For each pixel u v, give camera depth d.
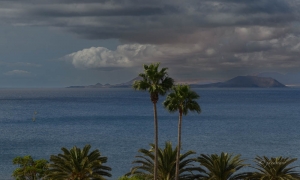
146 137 156.75
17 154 119.56
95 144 138.88
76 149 59.09
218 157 58.41
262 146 134.50
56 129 184.50
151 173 58.50
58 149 129.38
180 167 58.62
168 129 182.38
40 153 122.00
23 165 67.44
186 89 53.84
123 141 145.88
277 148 130.62
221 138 152.62
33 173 65.25
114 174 91.50
